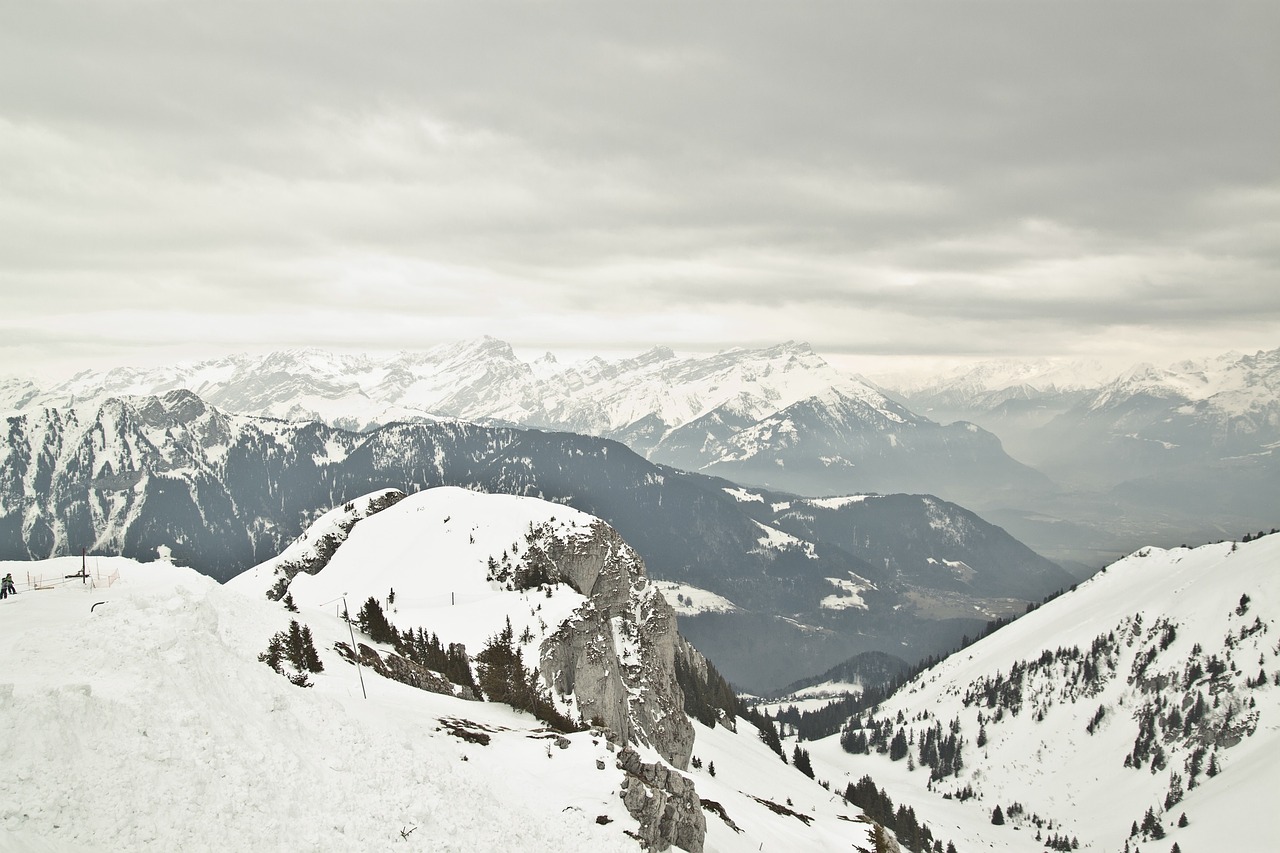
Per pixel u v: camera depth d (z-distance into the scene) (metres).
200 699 52.81
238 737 51.94
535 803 66.81
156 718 48.78
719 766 172.75
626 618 175.00
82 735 44.97
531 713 100.50
